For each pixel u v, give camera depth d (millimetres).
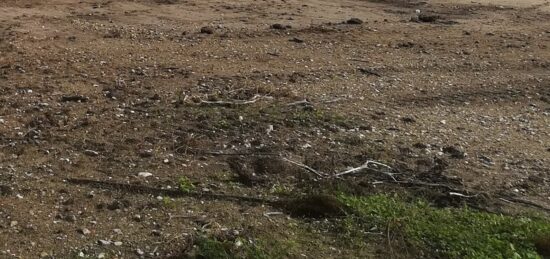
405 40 9812
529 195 5156
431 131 6293
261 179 5039
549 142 6270
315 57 8578
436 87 7688
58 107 6211
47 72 7195
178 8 11391
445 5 12969
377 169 5309
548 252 4375
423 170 5375
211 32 9609
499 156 5828
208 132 5793
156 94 6652
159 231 4281
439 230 4441
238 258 4023
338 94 7109
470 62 8828
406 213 4625
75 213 4422
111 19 10242
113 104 6363
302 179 5082
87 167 5059
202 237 4191
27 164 5043
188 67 7707
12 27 9203
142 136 5648
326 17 11305
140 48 8461
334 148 5664
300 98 6820
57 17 10148
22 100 6312
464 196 4992
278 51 8750
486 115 6926
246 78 7414
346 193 4879
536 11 12648
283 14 11344
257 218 4512
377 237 4391
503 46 9789
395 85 7629
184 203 4637
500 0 13773
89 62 7680
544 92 7793
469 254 4238
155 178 4949
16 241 4070
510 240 4418
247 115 6195
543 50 9656
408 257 4215
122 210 4500
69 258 3953
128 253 4043
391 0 13180
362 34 10016
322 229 4449
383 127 6254
